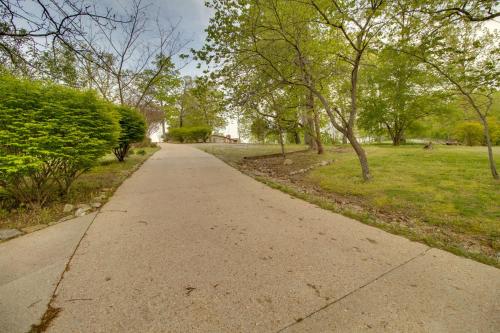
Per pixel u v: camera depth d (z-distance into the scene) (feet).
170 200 14.78
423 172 20.53
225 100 26.14
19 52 14.56
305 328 5.02
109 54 34.78
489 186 15.57
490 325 5.09
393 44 19.52
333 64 26.48
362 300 5.89
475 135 49.44
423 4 16.51
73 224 10.89
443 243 9.11
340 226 10.67
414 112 46.80
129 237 9.50
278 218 11.69
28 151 11.05
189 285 6.46
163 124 125.80
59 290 6.26
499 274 7.01
